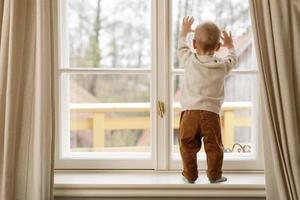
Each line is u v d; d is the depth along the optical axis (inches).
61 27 70.9
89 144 85.1
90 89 82.0
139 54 76.0
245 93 74.5
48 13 61.2
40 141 59.8
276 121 60.7
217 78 61.9
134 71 71.2
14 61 59.1
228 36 63.8
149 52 75.0
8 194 58.7
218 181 64.4
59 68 69.9
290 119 59.3
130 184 64.2
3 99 60.1
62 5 71.9
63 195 64.2
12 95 59.1
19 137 61.2
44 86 60.8
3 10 60.8
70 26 75.4
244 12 73.2
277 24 59.8
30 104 61.3
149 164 71.6
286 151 59.8
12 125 59.1
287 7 60.4
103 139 88.1
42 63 60.1
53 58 61.9
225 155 73.6
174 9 72.2
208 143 63.1
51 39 61.6
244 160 71.2
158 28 69.9
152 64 70.5
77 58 76.0
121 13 75.7
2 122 60.1
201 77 61.9
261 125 64.0
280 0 60.5
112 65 76.5
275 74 60.1
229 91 74.4
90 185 64.2
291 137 59.2
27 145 61.3
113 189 64.4
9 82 58.9
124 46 76.1
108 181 65.7
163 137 70.7
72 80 80.4
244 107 74.9
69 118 75.2
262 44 61.1
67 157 71.6
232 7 73.1
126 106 84.5
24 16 60.9
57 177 68.2
